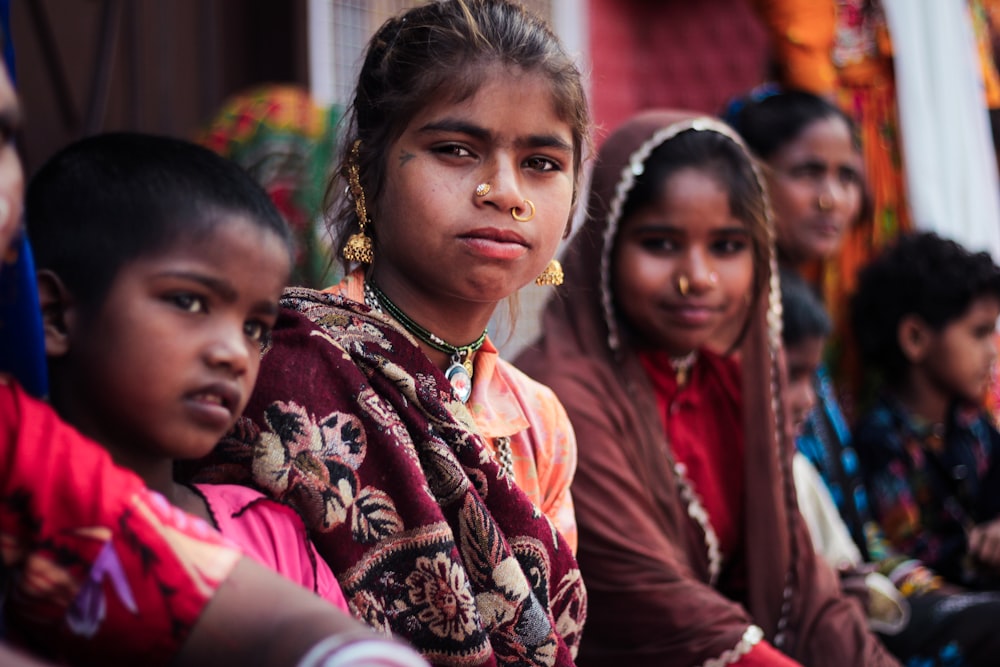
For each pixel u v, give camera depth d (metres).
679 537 2.17
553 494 1.71
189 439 1.06
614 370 2.18
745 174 2.18
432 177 1.43
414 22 1.48
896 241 3.29
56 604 0.91
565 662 1.45
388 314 1.52
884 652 2.30
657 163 2.13
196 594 0.92
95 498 0.92
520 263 1.45
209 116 3.85
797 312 2.69
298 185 3.14
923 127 3.79
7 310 0.98
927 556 3.00
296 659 0.87
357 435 1.36
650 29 6.37
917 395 3.15
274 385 1.33
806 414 2.75
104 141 1.12
